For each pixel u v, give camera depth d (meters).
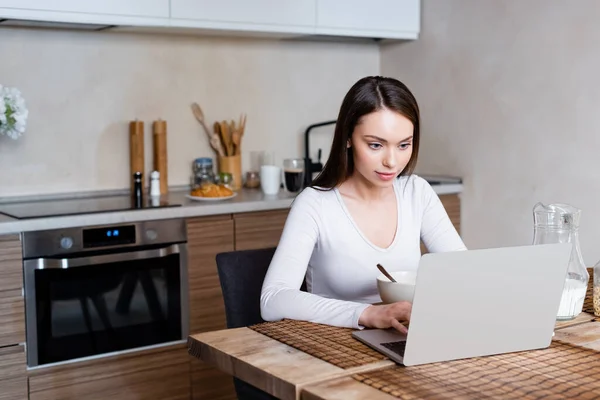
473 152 3.67
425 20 3.89
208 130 3.74
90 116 3.44
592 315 1.83
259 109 3.88
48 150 3.36
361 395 1.28
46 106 3.34
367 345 1.55
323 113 4.07
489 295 1.47
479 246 3.67
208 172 3.64
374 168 1.87
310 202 2.00
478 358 1.49
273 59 3.89
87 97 3.43
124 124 3.52
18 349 2.76
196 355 1.62
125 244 2.98
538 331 1.54
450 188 3.66
